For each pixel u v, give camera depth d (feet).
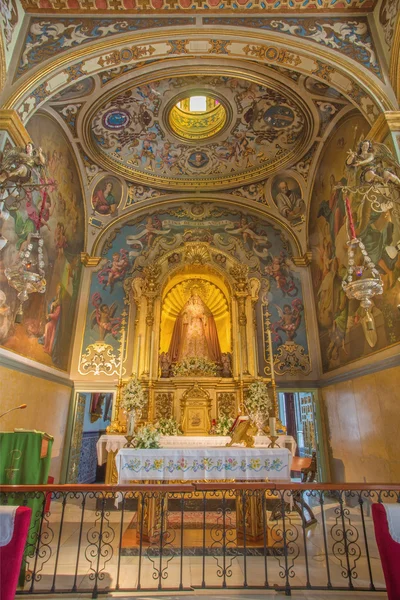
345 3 21.76
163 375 33.37
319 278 34.45
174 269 36.55
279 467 17.63
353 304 26.81
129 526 22.08
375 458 23.30
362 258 24.85
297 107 29.94
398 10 20.02
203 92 30.32
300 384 33.76
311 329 35.53
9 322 21.94
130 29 22.18
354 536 19.92
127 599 12.86
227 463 17.61
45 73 21.03
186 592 13.35
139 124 32.71
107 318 35.55
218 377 33.17
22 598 12.82
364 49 21.59
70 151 32.68
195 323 35.83
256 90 29.58
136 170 37.04
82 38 21.99
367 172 16.63
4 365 21.30
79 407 33.71
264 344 35.09
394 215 20.15
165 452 17.65
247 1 21.72
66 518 24.11
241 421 21.07
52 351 29.27
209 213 39.81
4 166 16.46
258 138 34.30
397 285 20.44
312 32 22.09
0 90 20.18
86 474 39.63
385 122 19.92
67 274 32.48
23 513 11.90
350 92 22.20
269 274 37.42
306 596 13.08
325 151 32.42
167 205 39.78
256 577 14.88
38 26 22.02
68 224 32.71
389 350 21.49
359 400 25.50
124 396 29.50
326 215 32.68
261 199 38.55
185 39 22.35
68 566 16.08
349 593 13.24
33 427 25.40
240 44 22.63
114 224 38.65
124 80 27.04
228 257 37.37
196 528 20.83
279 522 22.66
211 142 34.94
